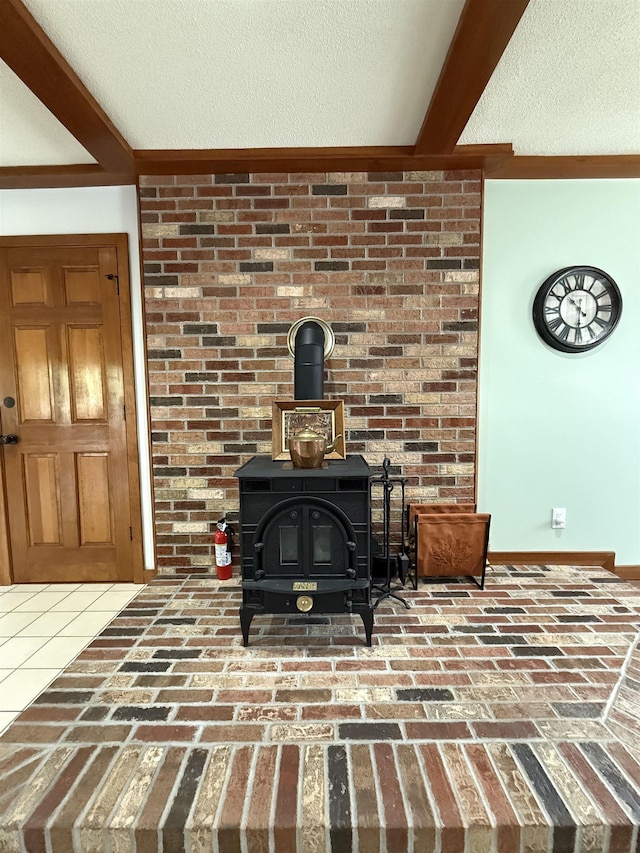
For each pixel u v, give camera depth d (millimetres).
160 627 2000
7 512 2568
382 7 1388
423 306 2441
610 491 2654
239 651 1813
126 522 2576
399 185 2389
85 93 1729
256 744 1341
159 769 1258
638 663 1714
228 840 1114
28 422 2553
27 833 1121
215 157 2236
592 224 2510
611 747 1324
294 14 1406
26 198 2465
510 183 2484
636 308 2561
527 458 2633
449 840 1116
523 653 1774
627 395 2607
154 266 2422
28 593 2451
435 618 2041
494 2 1303
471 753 1303
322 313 2441
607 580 2439
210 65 1629
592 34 1512
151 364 2475
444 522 2273
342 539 1841
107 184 2439
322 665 1713
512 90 1809
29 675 1693
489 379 2580
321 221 2400
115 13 1386
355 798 1167
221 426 2496
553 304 2504
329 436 2168
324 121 1999
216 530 2543
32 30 1391
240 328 2451
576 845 1120
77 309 2494
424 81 1730
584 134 2145
